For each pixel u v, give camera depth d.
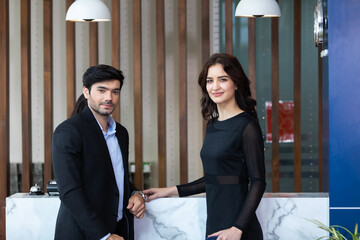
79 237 2.49
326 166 3.24
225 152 2.51
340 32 3.14
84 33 6.37
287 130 6.20
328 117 3.17
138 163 5.36
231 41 5.23
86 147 2.47
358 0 3.13
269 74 6.18
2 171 5.16
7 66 5.21
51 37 5.30
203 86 2.68
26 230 3.07
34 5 6.38
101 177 2.51
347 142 3.13
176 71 6.34
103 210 2.52
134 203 2.78
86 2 4.22
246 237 2.52
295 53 5.55
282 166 6.22
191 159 6.37
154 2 6.32
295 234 3.10
